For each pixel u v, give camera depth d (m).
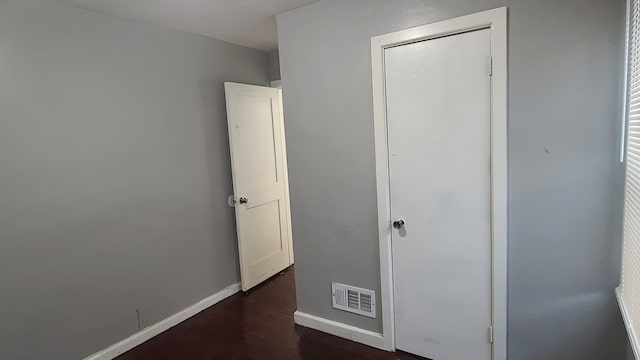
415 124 2.09
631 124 1.47
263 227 3.51
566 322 1.82
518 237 1.88
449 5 1.91
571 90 1.68
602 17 1.60
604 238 1.70
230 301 3.19
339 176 2.41
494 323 1.98
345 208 2.42
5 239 1.98
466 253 2.04
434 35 1.97
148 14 2.44
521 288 1.90
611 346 1.75
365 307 2.44
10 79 1.97
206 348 2.50
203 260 3.07
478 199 1.96
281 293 3.31
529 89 1.77
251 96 3.32
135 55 2.54
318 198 2.53
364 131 2.28
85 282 2.31
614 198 1.66
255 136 3.37
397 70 2.11
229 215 3.30
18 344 2.04
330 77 2.36
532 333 1.91
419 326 2.25
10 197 1.99
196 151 2.99
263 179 3.49
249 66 3.47
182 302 2.90
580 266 1.76
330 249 2.54
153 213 2.68
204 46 3.03
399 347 2.35
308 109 2.48
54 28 2.13
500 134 1.84
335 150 2.40
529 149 1.80
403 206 2.20
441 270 2.13
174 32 2.79
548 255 1.82
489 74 1.86
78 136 2.25
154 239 2.69
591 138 1.67
